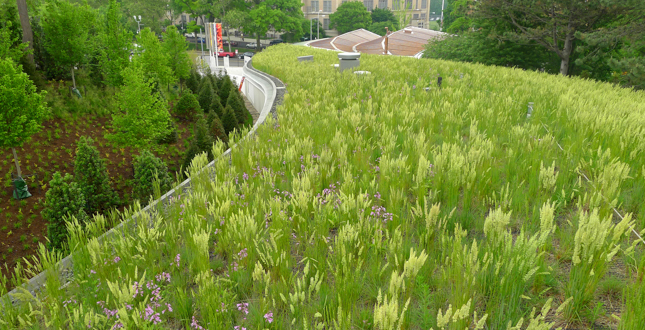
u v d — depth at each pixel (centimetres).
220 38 6147
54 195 1002
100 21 2567
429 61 2641
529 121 873
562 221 458
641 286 285
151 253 455
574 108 919
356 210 493
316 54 3694
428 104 1084
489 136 793
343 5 10975
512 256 335
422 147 682
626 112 936
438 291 345
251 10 8975
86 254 450
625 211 462
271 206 496
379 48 6706
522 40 3066
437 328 302
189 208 543
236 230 448
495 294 329
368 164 673
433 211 407
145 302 340
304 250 466
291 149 718
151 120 1633
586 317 310
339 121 970
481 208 504
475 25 3631
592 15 2700
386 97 1220
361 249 387
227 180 623
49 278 400
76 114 1920
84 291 406
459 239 361
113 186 1487
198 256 421
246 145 822
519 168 591
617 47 2952
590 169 538
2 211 1260
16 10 2138
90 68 2419
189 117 2358
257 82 2908
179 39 3008
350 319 312
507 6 2998
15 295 373
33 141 1616
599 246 312
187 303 364
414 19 14250
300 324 330
